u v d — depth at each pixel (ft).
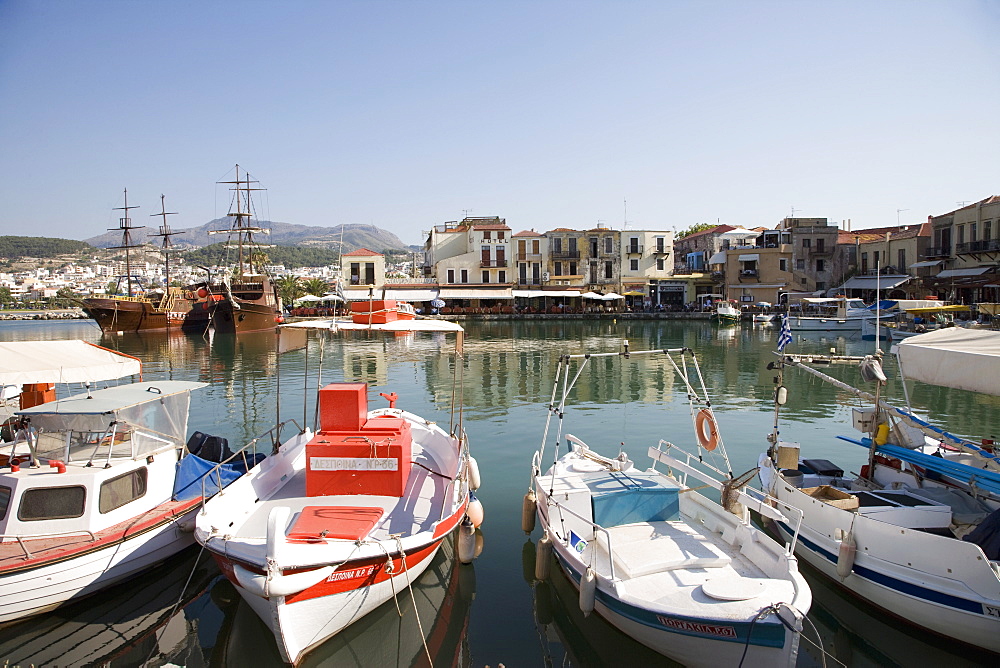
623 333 167.53
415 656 25.91
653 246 235.81
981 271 148.87
